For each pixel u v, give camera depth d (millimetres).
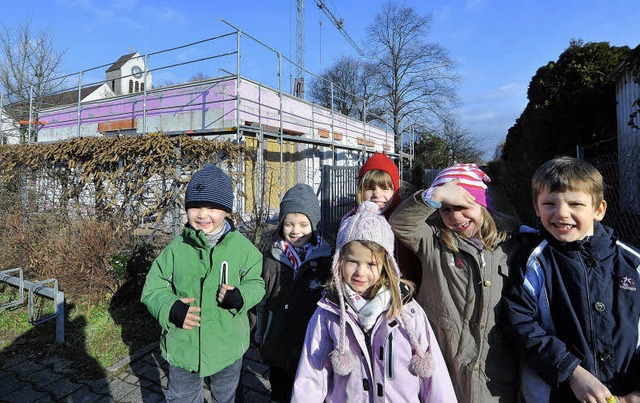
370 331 1616
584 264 1480
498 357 1607
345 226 1700
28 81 21875
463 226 1673
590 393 1314
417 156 34500
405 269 2047
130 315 4289
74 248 4574
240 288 2129
